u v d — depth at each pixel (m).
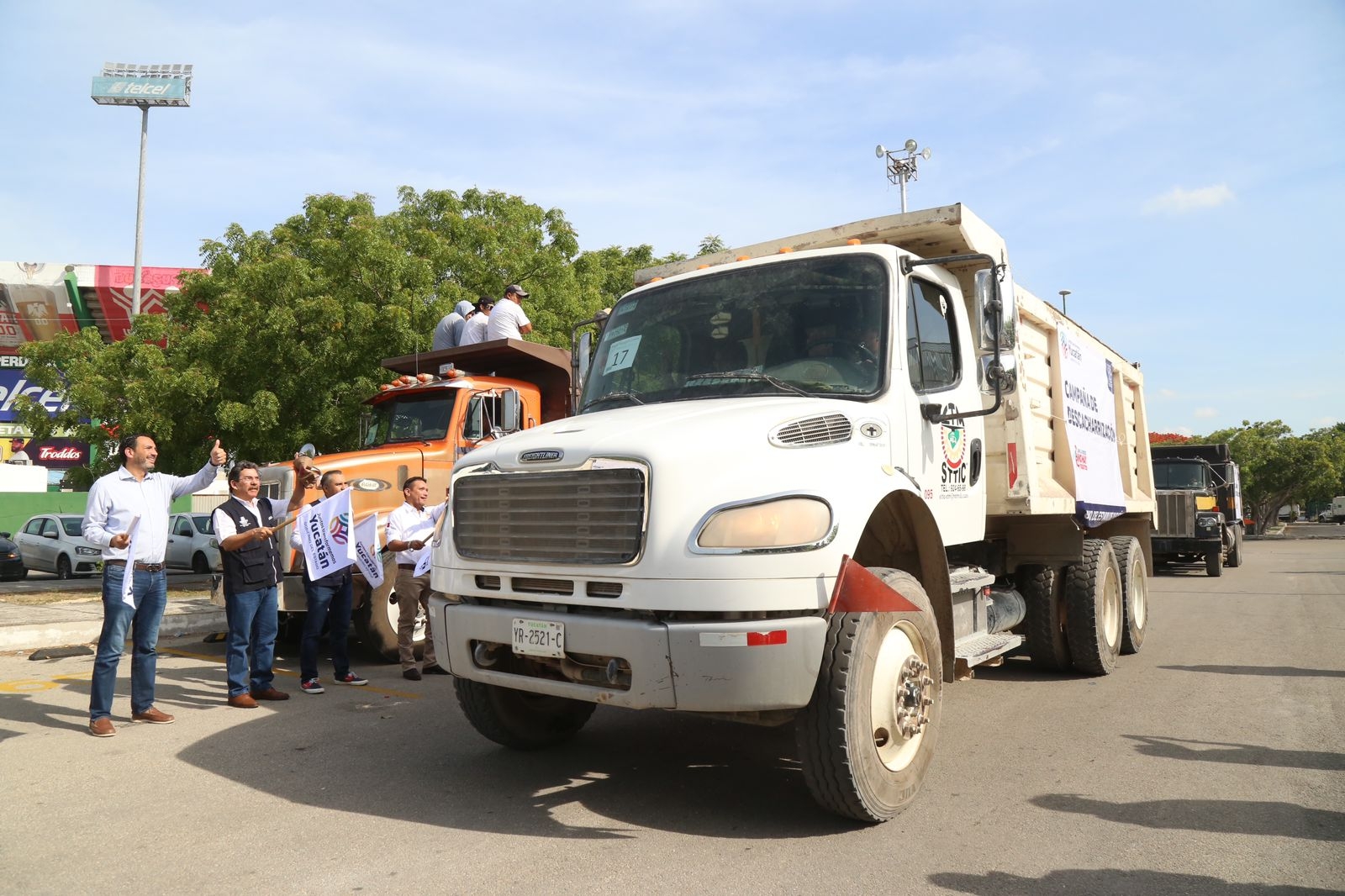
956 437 5.92
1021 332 7.13
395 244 16.58
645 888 3.74
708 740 6.18
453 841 4.30
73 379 18.27
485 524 4.83
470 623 4.80
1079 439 8.28
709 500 4.18
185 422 16.33
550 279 17.78
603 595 4.31
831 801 4.35
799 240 6.55
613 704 4.29
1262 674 8.23
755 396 5.24
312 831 4.43
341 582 8.10
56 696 7.66
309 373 15.25
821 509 4.31
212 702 7.44
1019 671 8.55
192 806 4.81
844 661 4.27
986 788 5.05
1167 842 4.21
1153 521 11.34
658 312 6.12
